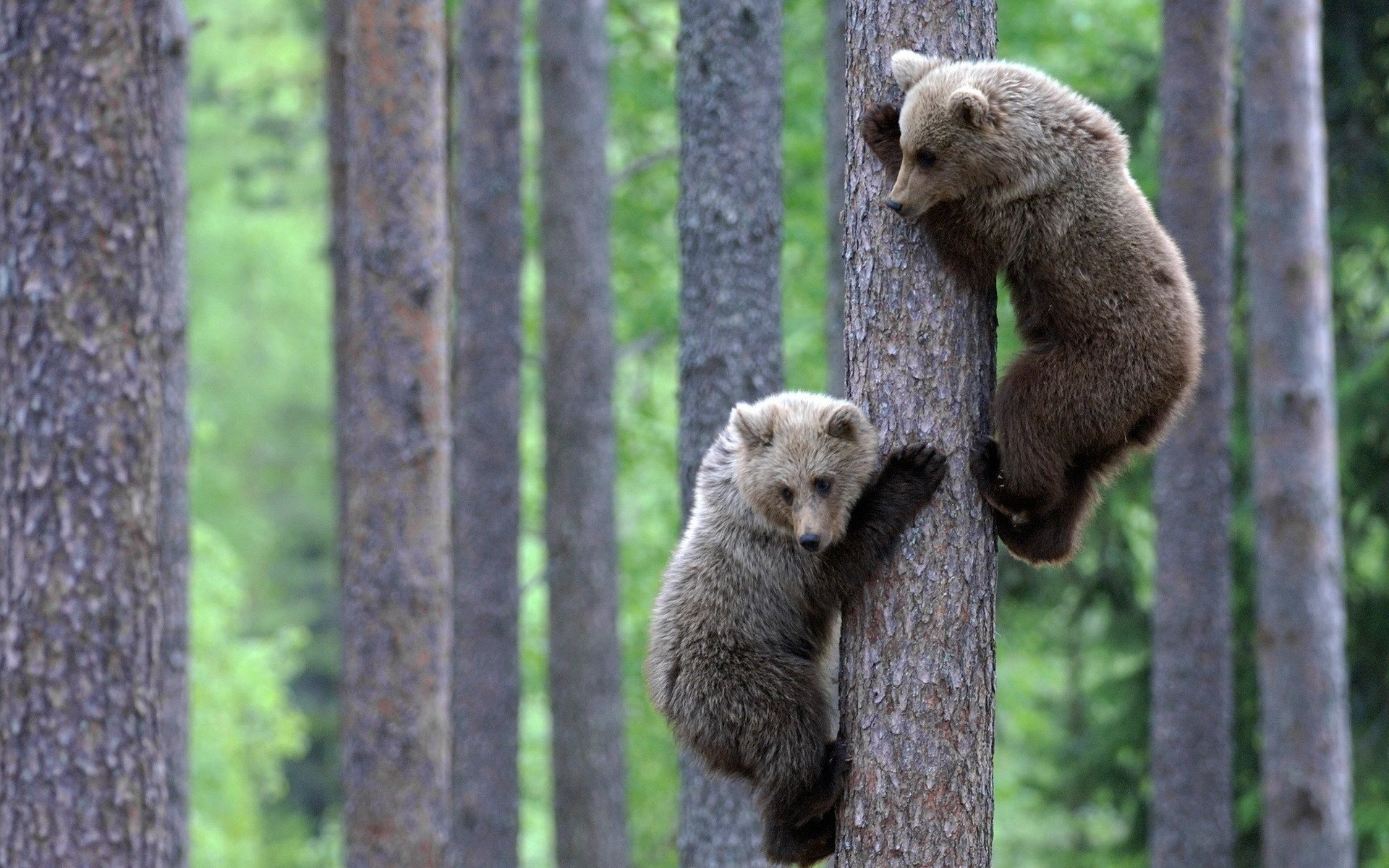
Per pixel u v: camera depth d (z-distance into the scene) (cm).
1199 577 1562
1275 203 1590
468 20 1653
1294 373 1592
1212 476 1558
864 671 747
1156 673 1595
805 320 2239
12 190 981
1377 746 1958
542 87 1750
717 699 802
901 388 749
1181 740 1570
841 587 761
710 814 1227
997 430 746
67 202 979
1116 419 745
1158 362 744
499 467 1644
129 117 995
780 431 793
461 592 1642
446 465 1324
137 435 997
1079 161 743
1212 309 1530
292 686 4412
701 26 1234
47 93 977
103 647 979
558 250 1742
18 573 974
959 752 733
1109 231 741
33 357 977
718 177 1230
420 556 1305
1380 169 1875
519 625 1664
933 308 746
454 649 1644
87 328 981
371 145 1288
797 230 2169
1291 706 1595
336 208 1642
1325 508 1598
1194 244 1527
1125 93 1980
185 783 1443
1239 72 2064
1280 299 1595
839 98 1537
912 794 731
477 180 1650
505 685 1633
